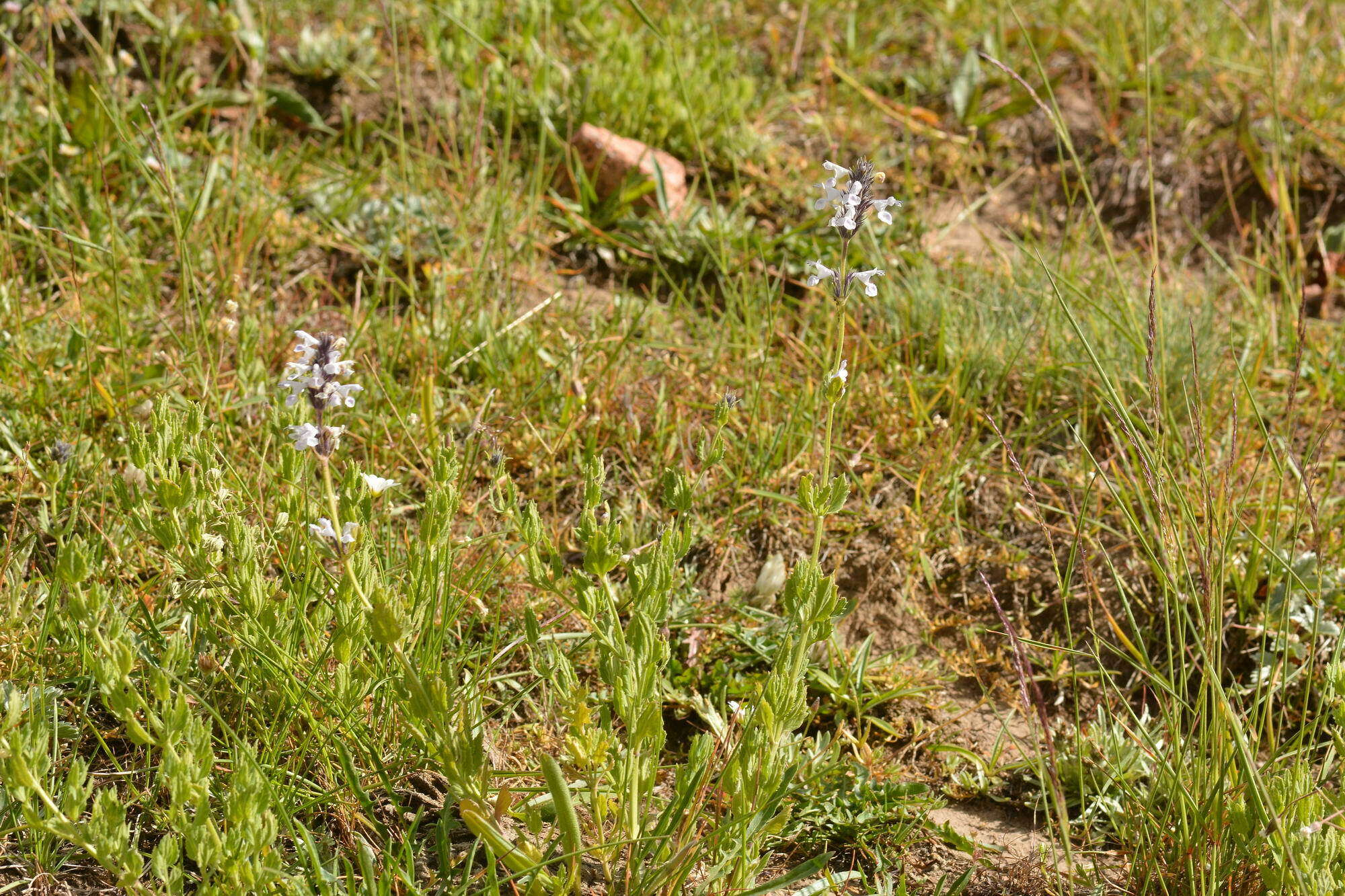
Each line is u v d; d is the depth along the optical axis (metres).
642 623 1.79
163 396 1.97
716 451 2.23
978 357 3.54
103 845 1.64
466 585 2.52
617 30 4.72
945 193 4.55
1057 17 5.29
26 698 2.15
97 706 2.30
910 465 3.27
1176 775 2.10
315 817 2.14
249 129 3.99
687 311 3.85
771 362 3.55
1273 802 1.97
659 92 4.42
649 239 4.08
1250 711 2.59
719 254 3.96
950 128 4.84
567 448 3.16
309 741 2.11
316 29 4.70
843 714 2.56
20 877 1.96
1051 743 1.98
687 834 1.93
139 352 3.22
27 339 3.16
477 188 4.00
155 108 3.98
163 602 2.36
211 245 3.60
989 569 3.04
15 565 2.49
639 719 1.82
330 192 3.96
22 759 1.58
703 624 2.65
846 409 3.34
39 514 2.56
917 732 2.56
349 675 2.02
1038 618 2.95
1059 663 2.78
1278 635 2.44
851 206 1.81
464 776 1.83
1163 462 2.33
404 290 3.68
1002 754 2.57
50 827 1.62
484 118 4.35
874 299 3.79
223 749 2.17
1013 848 2.31
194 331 3.04
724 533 2.96
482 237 3.91
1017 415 3.52
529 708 2.43
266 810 1.71
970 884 2.22
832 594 1.86
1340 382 3.60
